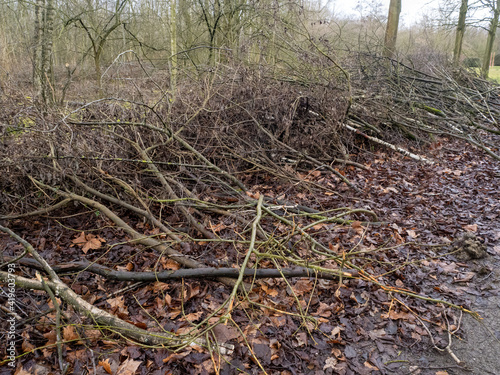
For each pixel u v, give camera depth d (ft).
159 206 14.97
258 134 19.72
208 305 9.96
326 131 20.62
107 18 36.78
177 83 21.86
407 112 26.55
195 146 18.04
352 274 11.11
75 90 26.53
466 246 12.60
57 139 13.38
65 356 8.23
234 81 20.27
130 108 16.61
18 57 30.66
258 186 17.58
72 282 10.60
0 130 13.08
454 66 37.55
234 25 33.22
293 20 27.94
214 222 14.10
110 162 14.38
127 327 8.61
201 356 8.34
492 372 8.32
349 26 41.19
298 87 22.90
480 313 10.05
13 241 12.32
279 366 8.31
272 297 10.37
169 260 11.36
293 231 11.32
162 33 40.22
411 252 12.71
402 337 9.29
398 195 17.39
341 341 9.00
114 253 12.04
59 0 37.60
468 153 24.23
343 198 16.79
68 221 13.82
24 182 13.74
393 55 35.99
